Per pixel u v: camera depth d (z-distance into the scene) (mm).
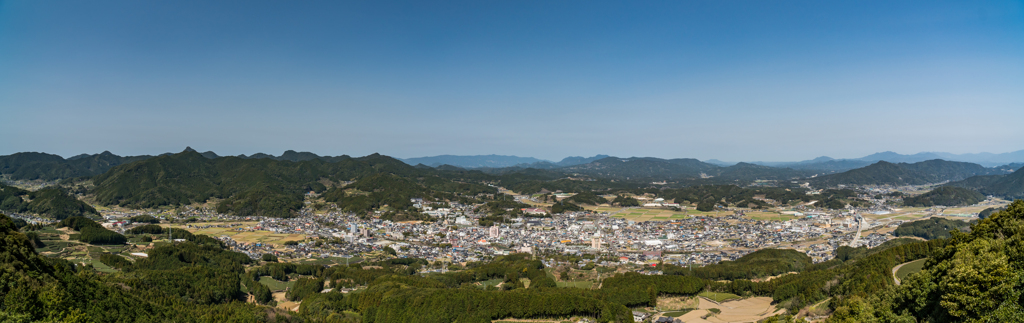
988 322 109562
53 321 158625
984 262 119250
